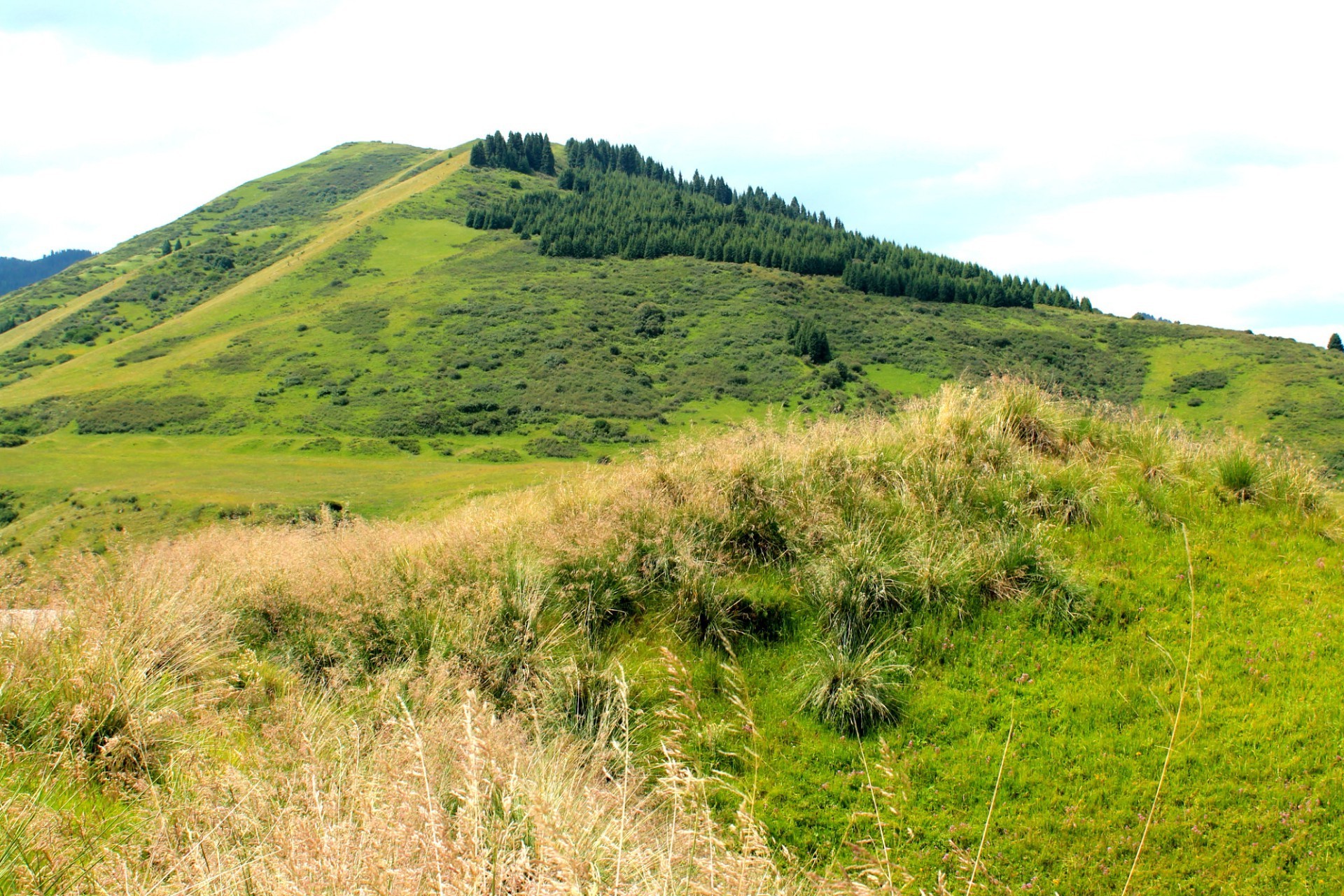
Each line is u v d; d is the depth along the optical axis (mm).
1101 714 4418
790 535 5961
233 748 3475
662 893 2363
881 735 4461
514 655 4938
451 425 78500
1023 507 6164
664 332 107438
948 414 7168
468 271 131375
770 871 2889
